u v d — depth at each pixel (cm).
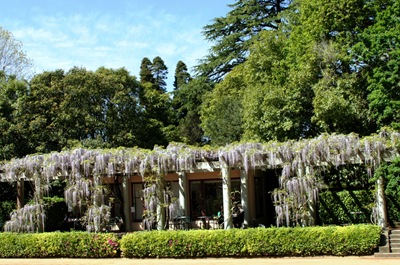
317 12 1925
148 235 1353
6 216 1906
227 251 1288
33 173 1612
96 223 1499
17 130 2166
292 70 2058
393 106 1479
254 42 2450
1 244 1466
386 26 1638
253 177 1845
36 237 1445
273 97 1972
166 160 1548
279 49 2303
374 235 1195
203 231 1318
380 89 1523
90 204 1548
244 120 2211
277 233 1258
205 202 1784
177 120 3456
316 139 1429
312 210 1383
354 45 1741
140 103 2658
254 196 1828
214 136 2575
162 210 1538
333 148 1384
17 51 2673
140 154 1571
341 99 1741
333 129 1881
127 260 1320
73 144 2200
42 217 1584
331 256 1217
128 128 2442
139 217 1853
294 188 1376
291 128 2011
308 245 1233
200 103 3225
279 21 2736
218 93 2748
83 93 2314
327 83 1806
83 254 1402
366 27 1867
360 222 1568
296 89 1958
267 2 2773
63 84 2323
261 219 1878
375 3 1808
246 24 2794
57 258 1414
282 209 1379
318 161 1395
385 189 1433
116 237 1400
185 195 1741
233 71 2731
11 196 2153
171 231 1362
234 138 2475
